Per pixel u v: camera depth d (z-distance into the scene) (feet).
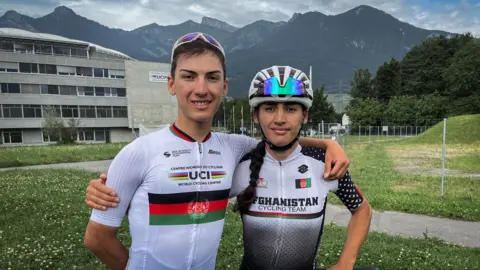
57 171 53.88
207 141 6.04
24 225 21.56
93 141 175.22
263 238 6.73
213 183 5.84
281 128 6.45
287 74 6.38
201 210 5.66
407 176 43.93
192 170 5.65
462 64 184.34
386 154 76.79
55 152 93.45
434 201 29.37
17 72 154.71
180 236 5.49
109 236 5.59
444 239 20.51
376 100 235.81
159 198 5.42
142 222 5.47
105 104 177.47
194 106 5.58
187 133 5.84
